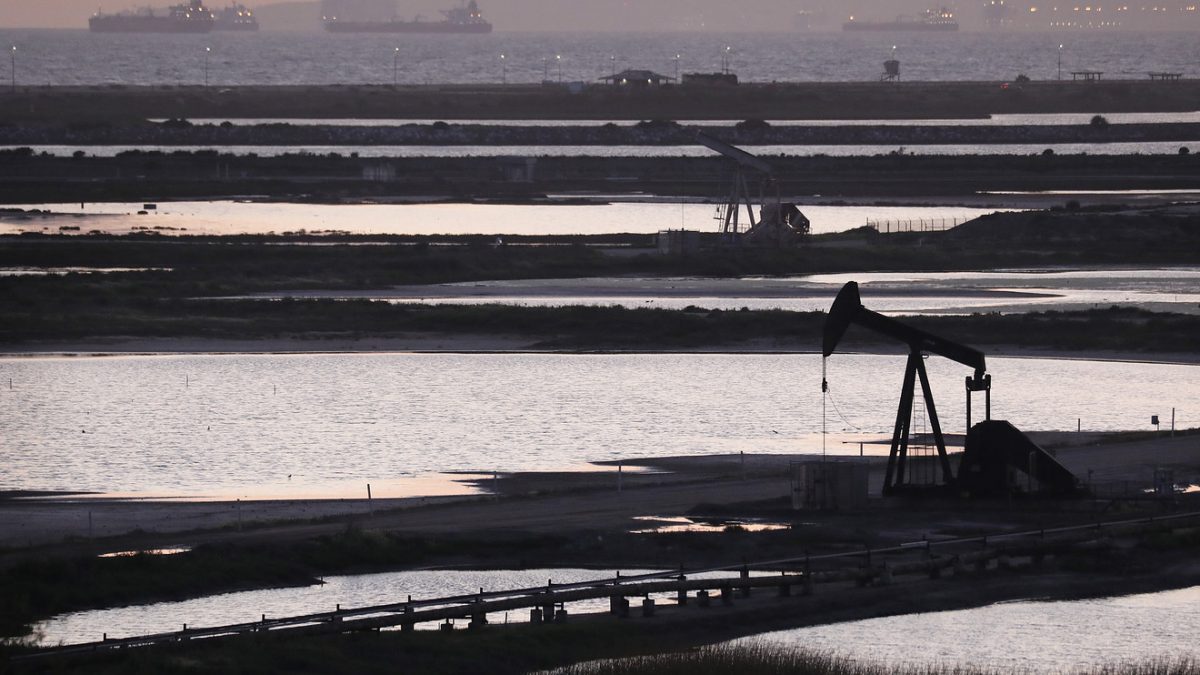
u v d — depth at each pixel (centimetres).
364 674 15450
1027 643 17088
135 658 15400
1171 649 16938
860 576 19050
